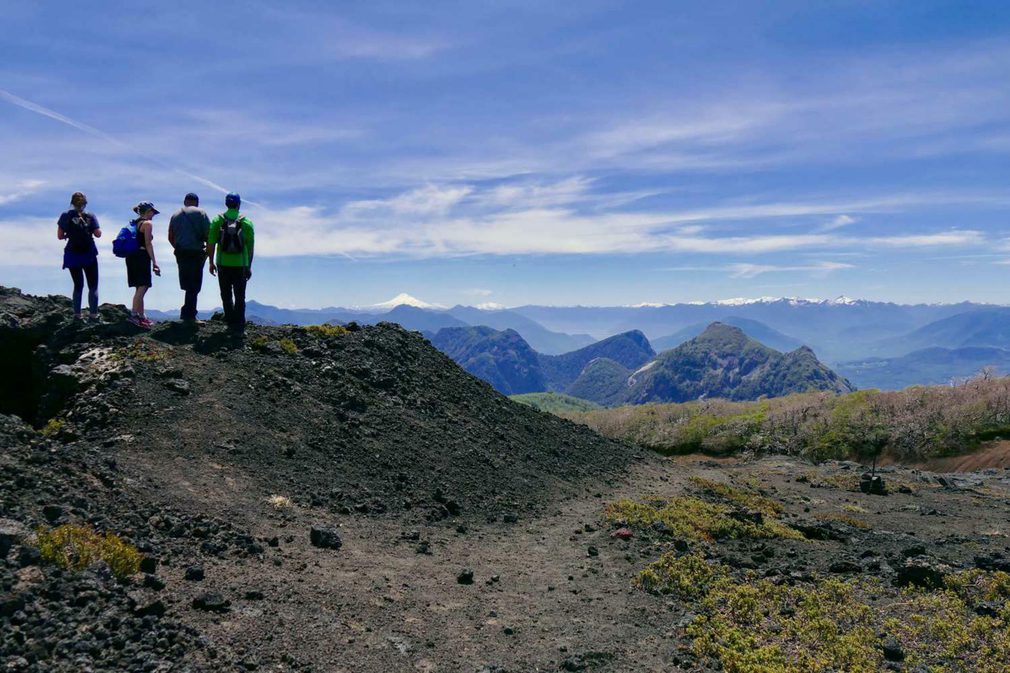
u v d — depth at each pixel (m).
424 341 30.42
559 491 20.95
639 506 19.31
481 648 9.05
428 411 23.38
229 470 13.98
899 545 18.45
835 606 12.25
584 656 9.21
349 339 26.06
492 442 23.53
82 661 6.01
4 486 9.02
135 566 8.30
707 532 17.58
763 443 67.19
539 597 11.60
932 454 57.56
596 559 14.43
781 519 21.44
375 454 18.05
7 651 5.80
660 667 9.21
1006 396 61.16
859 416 66.62
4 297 21.81
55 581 6.98
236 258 21.20
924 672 9.53
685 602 12.12
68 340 18.02
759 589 12.86
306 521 12.92
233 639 7.43
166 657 6.49
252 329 23.03
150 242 19.88
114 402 15.06
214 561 9.72
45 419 15.44
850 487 32.66
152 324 20.30
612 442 32.31
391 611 9.65
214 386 17.58
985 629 11.20
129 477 11.77
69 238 18.53
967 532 21.75
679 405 91.12
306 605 9.00
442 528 15.19
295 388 19.47
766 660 9.62
